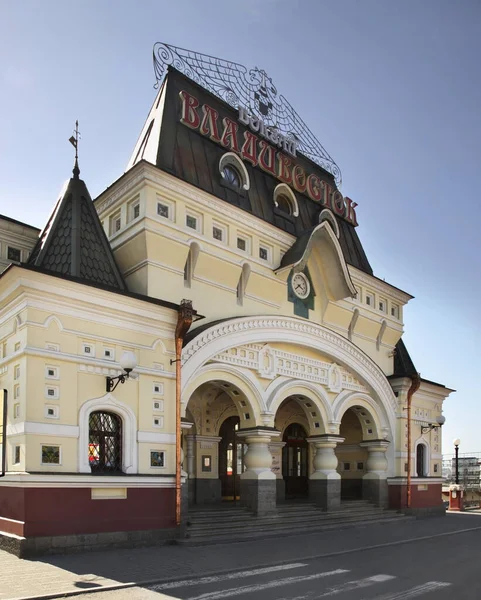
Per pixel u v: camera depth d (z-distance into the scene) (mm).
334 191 28141
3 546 14180
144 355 17016
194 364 18547
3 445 15141
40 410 14602
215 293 20406
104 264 17578
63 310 15461
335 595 10867
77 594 10391
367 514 24734
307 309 24141
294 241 23516
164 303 17359
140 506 16047
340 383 25188
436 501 29578
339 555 15570
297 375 23031
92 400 15641
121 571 12297
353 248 28812
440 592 11281
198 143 21859
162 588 11102
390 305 29172
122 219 19359
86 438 15328
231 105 24797
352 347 25484
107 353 16203
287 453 28625
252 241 21891
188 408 24234
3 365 15688
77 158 18688
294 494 28391
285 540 18031
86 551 14586
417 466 29156
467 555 16047
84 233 17500
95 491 15180
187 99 21500
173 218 19188
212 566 13266
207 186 21188
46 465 14461
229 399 25781
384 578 12539
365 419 27266
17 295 15227
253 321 20906
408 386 28281
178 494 16766
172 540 16469
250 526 19203
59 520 14320
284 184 24906
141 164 18328
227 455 25906
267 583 11789
